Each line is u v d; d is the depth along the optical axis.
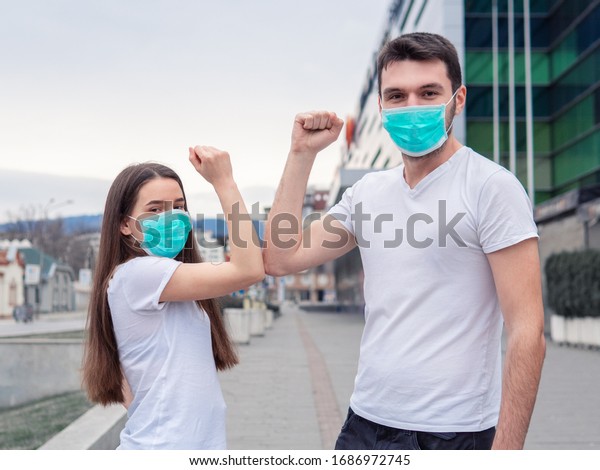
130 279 2.28
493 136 26.08
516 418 2.06
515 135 26.23
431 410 2.26
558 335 17.30
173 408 2.22
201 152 2.34
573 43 24.16
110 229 2.42
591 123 22.78
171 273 2.25
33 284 63.84
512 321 2.14
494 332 2.31
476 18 26.44
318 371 11.33
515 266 2.15
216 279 2.24
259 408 7.68
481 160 2.30
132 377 2.32
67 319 53.25
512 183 2.18
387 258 2.38
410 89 2.36
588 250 16.28
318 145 2.69
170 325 2.29
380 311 2.40
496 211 2.17
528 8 26.41
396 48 2.40
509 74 26.23
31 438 8.66
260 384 9.70
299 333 24.69
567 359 13.11
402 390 2.31
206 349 2.36
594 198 18.59
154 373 2.26
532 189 25.62
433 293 2.28
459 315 2.27
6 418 10.45
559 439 5.88
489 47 26.33
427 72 2.36
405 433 2.29
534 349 2.07
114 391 2.47
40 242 72.94
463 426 2.24
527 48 26.27
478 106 26.20
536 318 2.11
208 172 2.36
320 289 109.50
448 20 26.05
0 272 56.56
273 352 15.46
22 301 60.84
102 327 2.41
